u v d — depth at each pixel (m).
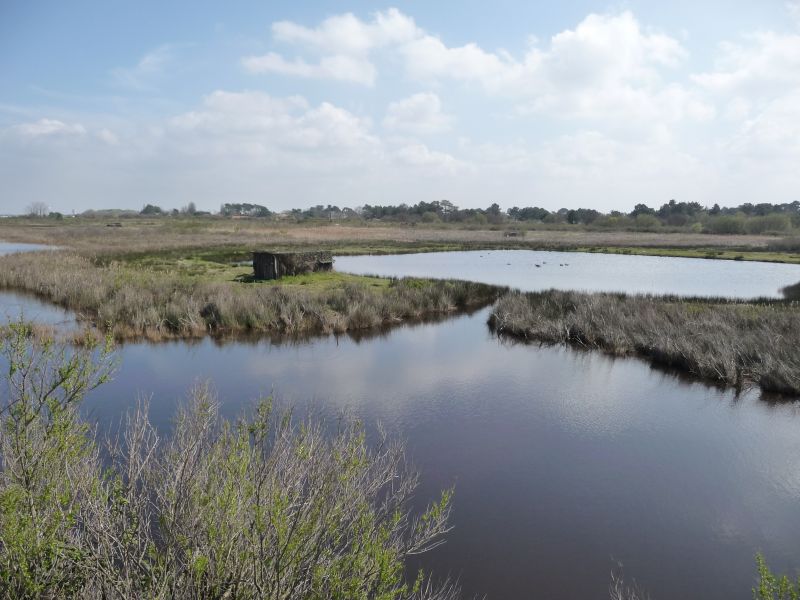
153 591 3.06
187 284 21.56
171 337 15.64
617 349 14.83
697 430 9.49
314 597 3.27
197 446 4.30
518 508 6.82
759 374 12.07
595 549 6.05
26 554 2.91
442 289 23.59
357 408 10.05
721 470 8.02
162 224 103.06
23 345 4.04
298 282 25.73
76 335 13.27
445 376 12.41
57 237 63.62
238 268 33.28
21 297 20.95
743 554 6.04
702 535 6.39
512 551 5.92
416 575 5.42
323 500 3.73
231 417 8.79
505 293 26.38
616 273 37.50
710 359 12.84
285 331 16.95
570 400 10.91
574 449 8.62
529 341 16.39
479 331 17.98
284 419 5.52
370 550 3.57
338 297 20.19
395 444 8.39
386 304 20.00
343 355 14.20
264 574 3.17
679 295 24.77
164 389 10.66
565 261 47.38
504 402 10.71
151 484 4.32
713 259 50.03
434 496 6.97
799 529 6.55
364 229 102.31
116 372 11.72
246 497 3.53
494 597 5.17
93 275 22.84
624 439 9.06
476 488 7.25
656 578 5.57
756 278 34.56
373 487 5.06
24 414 3.70
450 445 8.59
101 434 7.64
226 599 3.19
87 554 3.19
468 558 5.78
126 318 16.55
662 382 12.26
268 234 77.69
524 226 121.75
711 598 5.28
